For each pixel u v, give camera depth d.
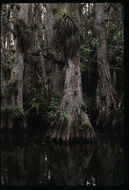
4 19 13.66
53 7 15.58
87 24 14.53
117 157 7.77
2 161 7.39
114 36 13.53
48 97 13.46
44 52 12.52
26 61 13.22
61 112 9.55
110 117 12.30
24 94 13.56
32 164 7.11
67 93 9.62
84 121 9.52
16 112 12.41
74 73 9.72
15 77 12.78
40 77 14.45
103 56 12.88
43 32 17.95
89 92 14.49
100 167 6.87
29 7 13.40
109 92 12.59
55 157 7.76
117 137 10.70
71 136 9.25
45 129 12.54
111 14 15.23
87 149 8.80
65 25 9.48
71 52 9.68
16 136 11.09
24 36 12.70
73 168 6.82
